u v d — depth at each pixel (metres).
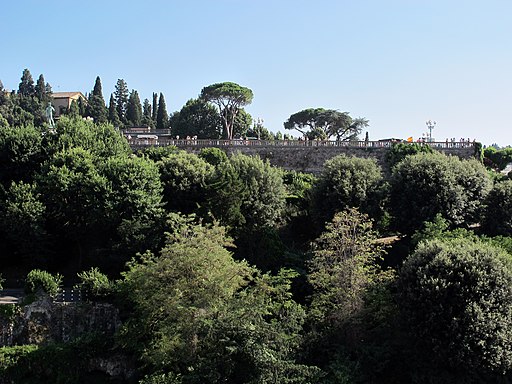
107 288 42.94
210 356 31.64
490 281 35.41
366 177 58.66
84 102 167.25
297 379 30.92
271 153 81.88
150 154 69.81
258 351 30.83
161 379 31.86
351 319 36.97
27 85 170.00
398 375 36.41
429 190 54.91
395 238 57.16
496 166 90.69
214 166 63.25
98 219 50.47
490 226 55.56
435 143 83.06
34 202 51.75
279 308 37.00
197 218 49.62
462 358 33.53
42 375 38.97
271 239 51.91
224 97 111.50
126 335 37.69
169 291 35.31
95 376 39.94
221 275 35.31
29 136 61.91
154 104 165.62
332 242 41.91
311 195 60.94
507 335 33.66
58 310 42.53
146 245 47.66
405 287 37.53
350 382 33.25
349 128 128.88
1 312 41.38
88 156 57.41
